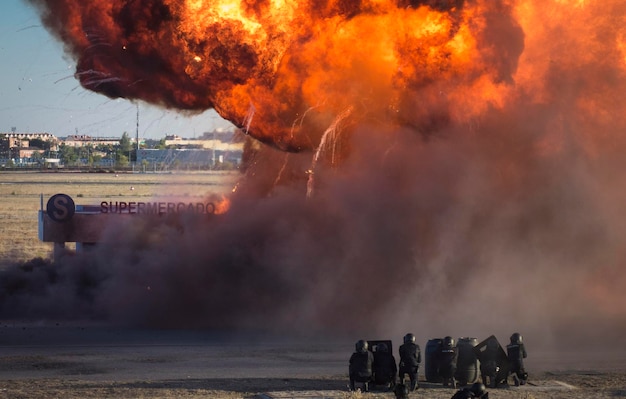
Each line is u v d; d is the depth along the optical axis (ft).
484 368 162.20
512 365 163.12
